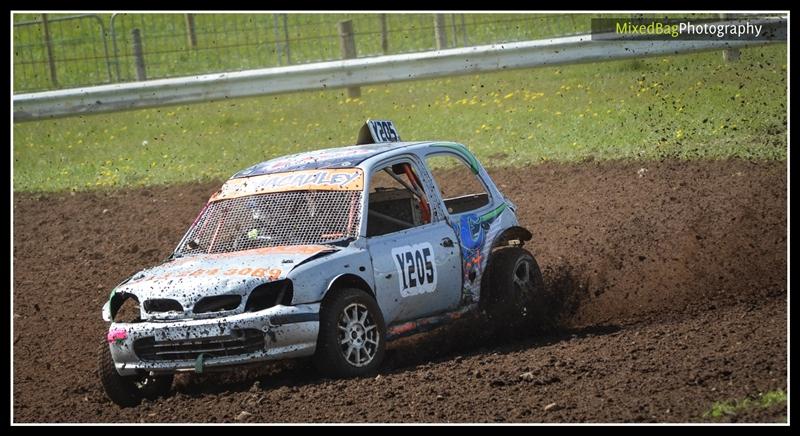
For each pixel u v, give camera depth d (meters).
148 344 20.27
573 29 53.38
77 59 56.62
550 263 29.81
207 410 19.09
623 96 45.31
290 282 19.84
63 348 27.08
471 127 44.25
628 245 30.16
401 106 48.38
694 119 41.16
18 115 48.53
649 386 17.80
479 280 23.69
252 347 19.56
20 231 38.94
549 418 16.59
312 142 44.88
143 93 47.75
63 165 46.84
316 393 19.12
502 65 45.28
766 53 47.88
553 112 44.56
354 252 20.88
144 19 66.00
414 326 21.86
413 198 23.80
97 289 31.95
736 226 30.19
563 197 35.38
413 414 17.41
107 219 38.94
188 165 44.28
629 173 36.69
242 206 22.81
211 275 20.19
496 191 25.23
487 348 22.75
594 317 24.91
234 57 59.31
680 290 26.03
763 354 18.95
